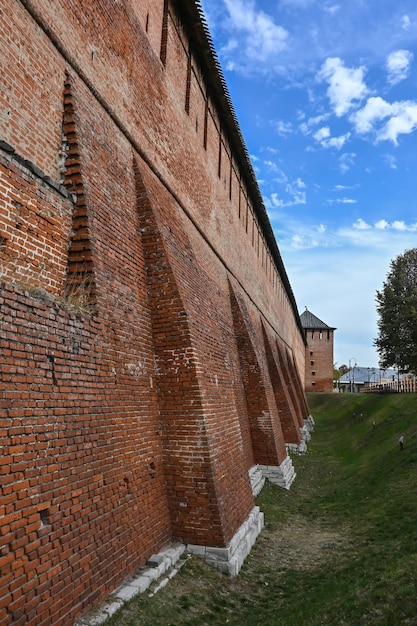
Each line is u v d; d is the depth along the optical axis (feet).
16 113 19.34
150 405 26.48
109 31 27.40
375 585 22.71
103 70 26.43
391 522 36.09
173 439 27.09
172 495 26.58
